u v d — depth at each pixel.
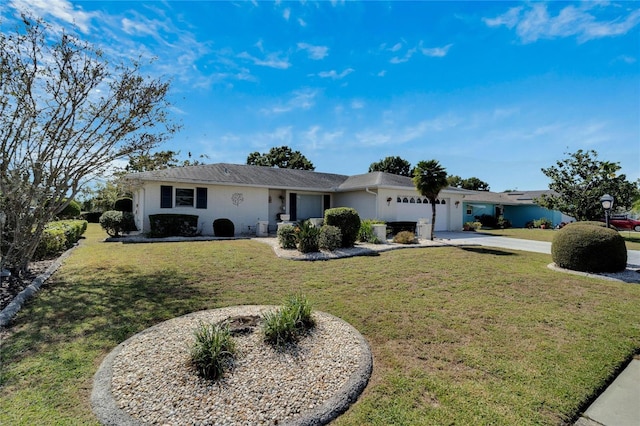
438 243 12.16
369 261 8.23
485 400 2.61
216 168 16.56
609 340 3.79
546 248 11.82
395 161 37.44
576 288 6.01
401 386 2.79
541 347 3.58
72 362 3.06
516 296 5.46
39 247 7.42
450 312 4.63
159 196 13.55
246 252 9.23
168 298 5.00
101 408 2.38
